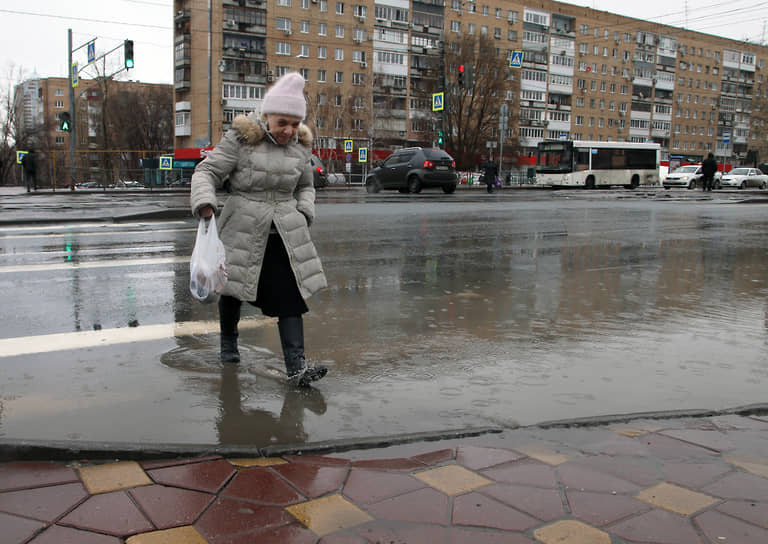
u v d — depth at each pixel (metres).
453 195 24.70
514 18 79.69
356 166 61.75
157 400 3.11
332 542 1.90
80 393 3.18
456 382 3.48
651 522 2.03
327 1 66.69
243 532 1.94
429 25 73.12
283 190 3.41
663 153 98.00
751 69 106.44
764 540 1.94
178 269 6.94
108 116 84.75
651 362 3.92
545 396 3.29
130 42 25.91
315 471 2.36
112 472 2.31
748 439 2.73
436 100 32.94
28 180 28.52
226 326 3.70
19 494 2.12
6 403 3.03
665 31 94.44
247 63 63.50
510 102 68.44
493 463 2.45
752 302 5.80
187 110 65.50
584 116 88.06
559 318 5.05
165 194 28.02
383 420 2.92
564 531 1.97
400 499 2.16
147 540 1.88
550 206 17.88
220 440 2.65
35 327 4.46
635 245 9.77
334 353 3.99
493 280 6.67
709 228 12.49
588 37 86.69
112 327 4.50
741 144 107.56
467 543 1.90
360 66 69.12
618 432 2.79
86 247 8.66
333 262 7.65
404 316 5.01
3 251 8.19
